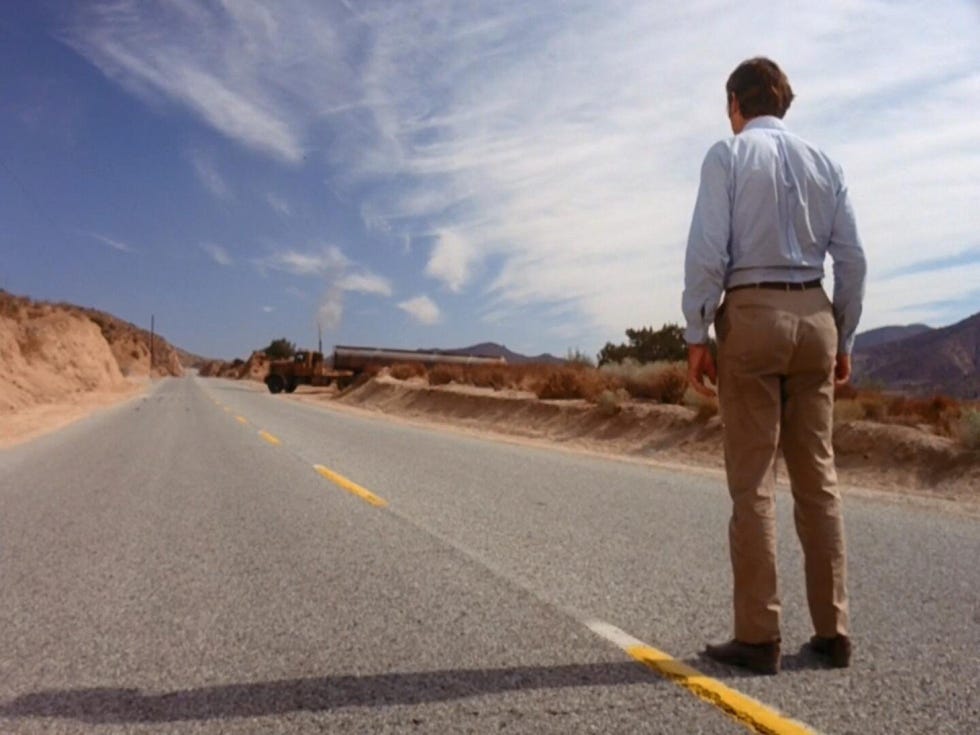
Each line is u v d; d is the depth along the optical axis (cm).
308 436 1681
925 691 305
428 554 556
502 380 3512
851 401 1473
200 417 2373
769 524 327
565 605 427
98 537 629
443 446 1495
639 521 689
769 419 329
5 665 347
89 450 1374
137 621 409
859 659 341
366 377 5300
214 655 357
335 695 309
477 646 362
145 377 10650
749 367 326
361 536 621
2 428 1945
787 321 323
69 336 5728
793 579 480
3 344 3791
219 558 551
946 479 1107
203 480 968
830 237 342
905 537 630
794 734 267
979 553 565
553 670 331
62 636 386
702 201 334
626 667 333
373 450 1377
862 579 486
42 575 509
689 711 288
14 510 761
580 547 579
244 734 277
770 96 356
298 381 6100
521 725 279
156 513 737
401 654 353
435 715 289
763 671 324
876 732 269
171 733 279
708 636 373
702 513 734
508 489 894
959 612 414
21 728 284
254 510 748
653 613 411
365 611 420
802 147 340
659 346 3181
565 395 2511
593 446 1767
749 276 328
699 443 1545
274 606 433
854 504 842
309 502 794
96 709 299
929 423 1375
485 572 503
